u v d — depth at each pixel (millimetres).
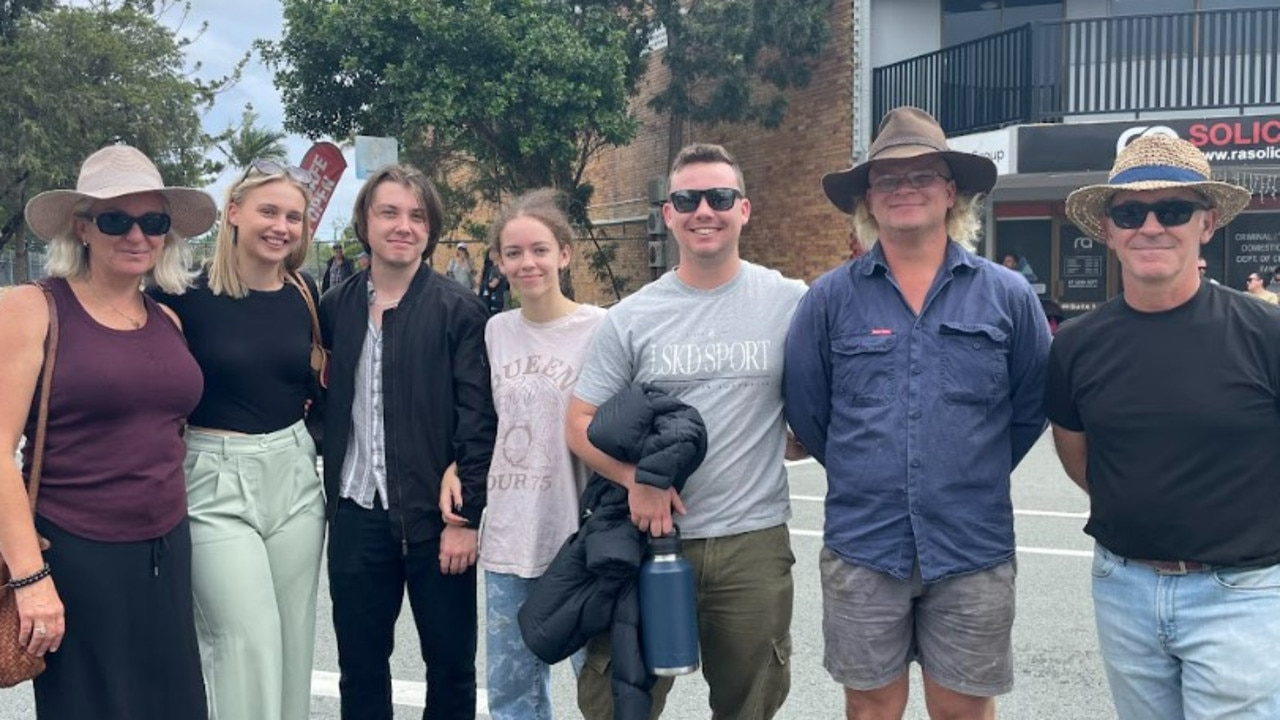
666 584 2926
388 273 3426
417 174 3453
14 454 2699
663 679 3158
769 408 3100
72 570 2758
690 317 3098
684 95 16328
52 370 2754
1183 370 2514
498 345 3453
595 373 3156
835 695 4426
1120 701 2748
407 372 3350
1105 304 2723
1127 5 15766
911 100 15578
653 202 11375
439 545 3404
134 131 19531
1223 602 2516
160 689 2896
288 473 3279
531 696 3420
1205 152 13438
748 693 3143
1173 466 2523
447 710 3521
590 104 15266
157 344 2941
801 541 6863
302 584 3336
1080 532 7102
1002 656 2885
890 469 2830
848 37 15836
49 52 18484
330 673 4793
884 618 2900
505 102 14812
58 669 2773
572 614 2998
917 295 2920
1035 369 2898
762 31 15562
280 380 3258
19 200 19734
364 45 14977
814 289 3010
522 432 3340
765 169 17625
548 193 3457
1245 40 13969
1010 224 15992
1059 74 14109
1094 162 13539
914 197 2893
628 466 2982
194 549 3098
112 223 2852
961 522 2818
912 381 2826
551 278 3350
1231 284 15672
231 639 3102
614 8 16531
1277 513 2504
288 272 3422
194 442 3168
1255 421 2471
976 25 16188
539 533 3316
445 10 14625
